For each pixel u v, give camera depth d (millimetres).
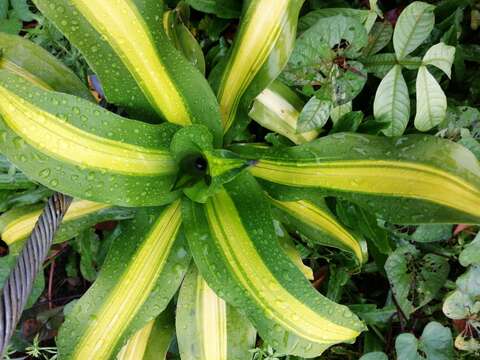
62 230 516
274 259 417
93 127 395
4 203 558
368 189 422
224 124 474
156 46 432
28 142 374
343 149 435
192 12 610
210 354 495
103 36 424
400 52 488
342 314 412
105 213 526
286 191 447
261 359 525
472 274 552
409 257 558
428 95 479
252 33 451
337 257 583
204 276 419
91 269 598
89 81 598
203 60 514
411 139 418
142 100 443
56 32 583
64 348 433
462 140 518
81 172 393
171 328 530
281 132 517
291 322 413
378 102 493
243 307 414
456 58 550
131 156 410
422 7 466
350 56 479
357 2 578
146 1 434
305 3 568
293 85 525
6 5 637
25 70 472
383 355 551
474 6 572
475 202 390
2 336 344
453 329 608
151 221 460
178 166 429
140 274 449
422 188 406
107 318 441
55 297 668
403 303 561
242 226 428
